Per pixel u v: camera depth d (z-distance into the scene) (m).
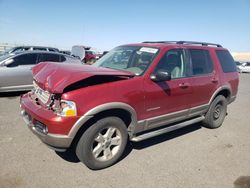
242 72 32.97
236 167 3.75
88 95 3.07
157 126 4.07
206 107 5.02
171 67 4.16
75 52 23.12
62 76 3.10
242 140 4.91
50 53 8.80
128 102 3.42
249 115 7.12
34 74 3.86
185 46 4.52
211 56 5.07
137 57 4.10
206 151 4.27
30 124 3.36
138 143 4.43
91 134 3.20
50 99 3.13
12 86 7.79
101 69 3.52
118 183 3.15
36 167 3.39
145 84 3.65
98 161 3.37
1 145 4.01
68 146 3.06
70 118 2.96
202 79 4.69
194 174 3.47
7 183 2.99
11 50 17.55
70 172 3.32
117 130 3.48
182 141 4.66
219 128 5.61
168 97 4.02
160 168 3.58
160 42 4.84
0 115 5.64
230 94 5.62
